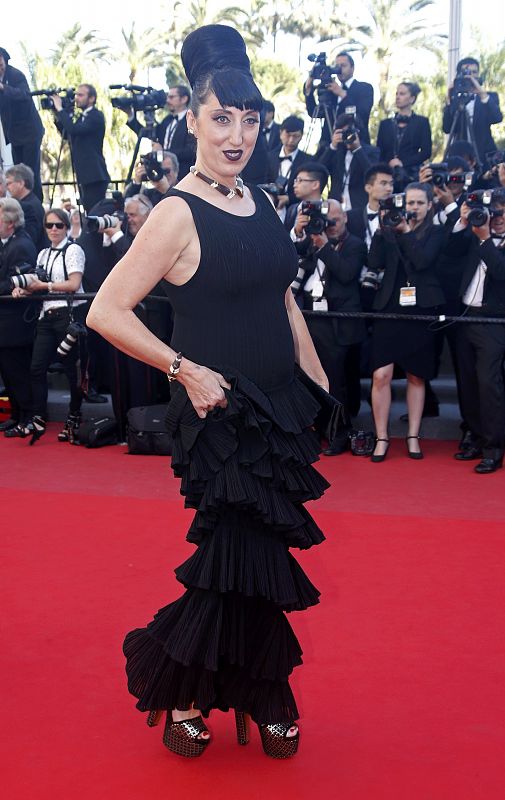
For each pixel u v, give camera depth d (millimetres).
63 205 8742
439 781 2273
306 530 2301
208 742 2396
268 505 2150
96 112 8453
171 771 2332
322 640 3068
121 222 6402
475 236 5516
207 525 2170
